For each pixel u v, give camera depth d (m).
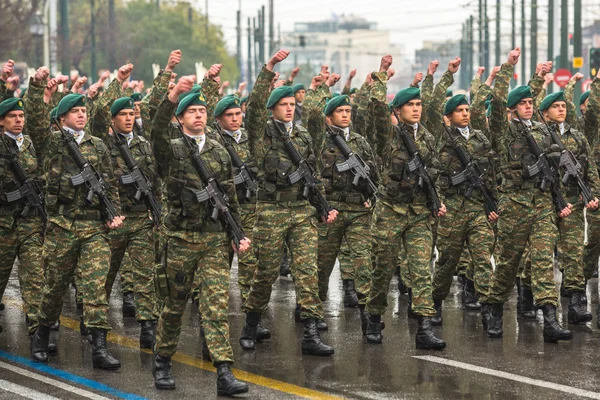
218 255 12.46
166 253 12.43
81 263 13.67
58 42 88.44
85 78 16.89
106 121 15.27
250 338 14.79
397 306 18.14
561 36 52.66
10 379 13.19
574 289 16.45
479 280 15.75
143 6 116.50
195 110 12.48
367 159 16.12
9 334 15.96
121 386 12.80
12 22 66.81
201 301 12.45
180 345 15.07
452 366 13.64
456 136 15.95
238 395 12.32
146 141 15.96
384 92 14.48
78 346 15.05
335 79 16.81
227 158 12.59
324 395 12.28
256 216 14.41
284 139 14.29
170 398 12.23
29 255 14.66
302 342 14.43
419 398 12.13
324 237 15.95
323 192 14.49
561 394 12.26
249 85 136.50
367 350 14.63
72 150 13.55
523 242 15.23
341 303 18.52
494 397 12.16
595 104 17.64
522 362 13.84
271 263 14.38
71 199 13.55
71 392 12.55
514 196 15.24
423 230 14.74
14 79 15.66
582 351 14.51
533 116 17.05
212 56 121.00
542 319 16.86
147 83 109.31
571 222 16.52
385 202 14.60
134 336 15.80
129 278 17.38
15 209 14.56
